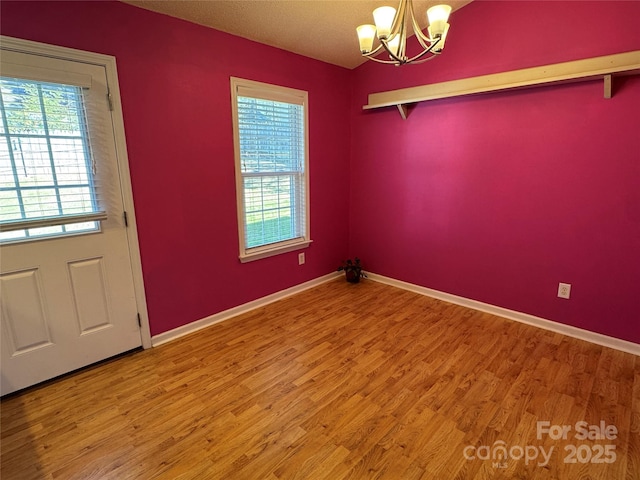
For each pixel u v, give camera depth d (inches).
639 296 94.2
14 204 73.2
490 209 117.0
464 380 85.4
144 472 60.6
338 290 144.9
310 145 135.7
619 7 86.4
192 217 105.0
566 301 106.3
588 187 98.0
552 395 79.5
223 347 101.1
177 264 103.7
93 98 81.0
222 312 117.9
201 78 100.3
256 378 86.7
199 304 111.1
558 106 99.3
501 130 110.3
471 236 123.1
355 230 159.5
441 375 87.4
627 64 86.1
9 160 71.5
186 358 95.4
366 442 67.0
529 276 112.3
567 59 95.1
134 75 87.0
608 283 98.6
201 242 108.5
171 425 71.2
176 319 106.1
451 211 126.6
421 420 72.4
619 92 90.0
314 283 150.3
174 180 99.0
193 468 61.4
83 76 78.7
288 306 129.5
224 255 115.4
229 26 101.3
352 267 151.9
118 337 94.7
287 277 138.2
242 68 109.5
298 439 67.8
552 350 98.3
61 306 84.0
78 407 76.3
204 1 87.5
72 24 76.2
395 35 69.7
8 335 77.5
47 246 80.0
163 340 103.7
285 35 110.5
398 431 69.6
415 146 132.0
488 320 117.2
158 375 87.8
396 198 141.7
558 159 101.6
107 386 83.4
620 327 98.1
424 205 133.6
